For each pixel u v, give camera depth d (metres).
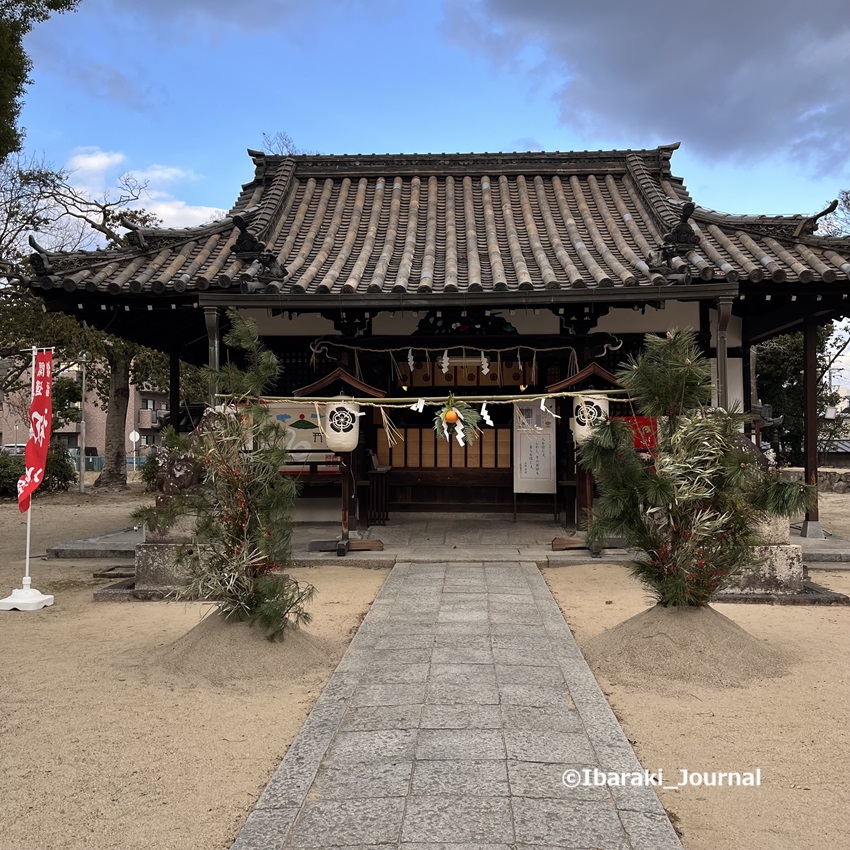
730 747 4.12
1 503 19.86
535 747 4.05
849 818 3.38
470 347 11.01
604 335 10.94
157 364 24.81
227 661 5.38
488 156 14.07
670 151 13.73
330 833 3.19
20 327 20.61
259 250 9.67
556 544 10.05
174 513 5.93
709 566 5.63
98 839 3.23
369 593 8.11
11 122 11.66
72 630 6.81
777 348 24.94
